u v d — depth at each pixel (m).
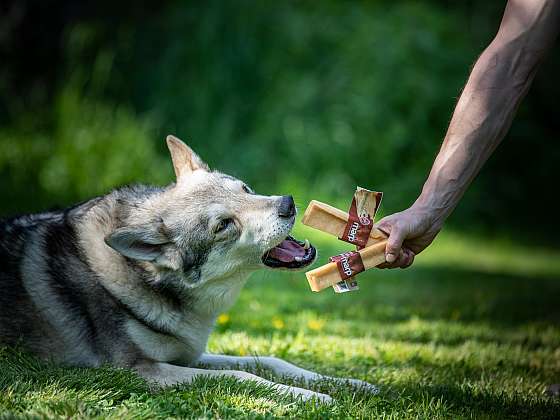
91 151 16.19
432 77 20.16
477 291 12.41
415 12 20.89
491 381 6.54
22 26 19.48
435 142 19.86
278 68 19.30
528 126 22.14
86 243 6.14
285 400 5.29
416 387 6.20
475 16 22.20
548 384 6.70
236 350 7.35
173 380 5.75
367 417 5.10
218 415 4.82
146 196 6.38
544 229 20.53
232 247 6.08
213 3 19.47
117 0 20.27
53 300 6.02
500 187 21.36
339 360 7.26
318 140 18.69
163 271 5.97
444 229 19.69
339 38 19.81
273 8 19.75
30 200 15.12
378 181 19.03
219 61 19.12
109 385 5.32
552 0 5.13
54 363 5.85
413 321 9.49
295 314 9.69
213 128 18.67
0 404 4.81
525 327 9.54
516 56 5.19
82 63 19.05
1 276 6.12
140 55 19.89
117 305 5.98
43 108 17.97
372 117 19.27
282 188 17.62
